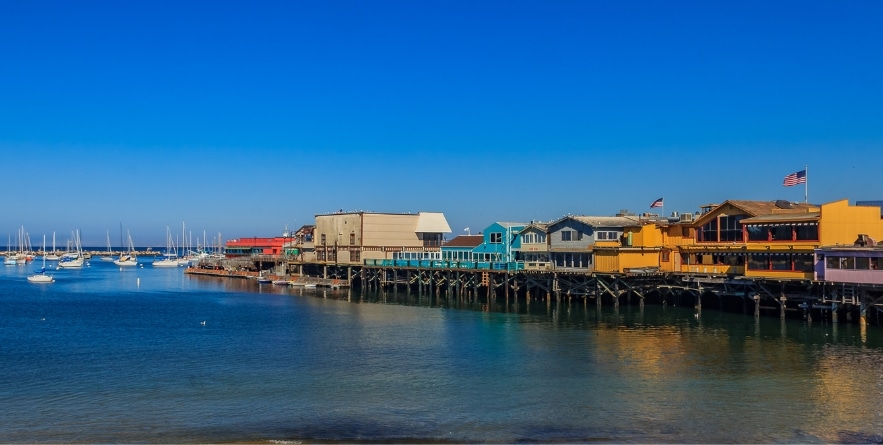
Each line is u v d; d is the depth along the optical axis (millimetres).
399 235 121375
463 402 37469
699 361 46062
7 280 149500
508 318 68812
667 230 77125
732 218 70625
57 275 170375
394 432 32688
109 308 84750
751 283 64250
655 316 66938
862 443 30672
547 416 34844
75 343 56250
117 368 46344
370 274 111375
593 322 64125
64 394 39750
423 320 68562
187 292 110688
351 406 36969
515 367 45406
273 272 143125
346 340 56594
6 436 32469
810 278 60750
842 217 62438
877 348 49281
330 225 125875
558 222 86625
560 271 78875
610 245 79250
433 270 97875
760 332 56219
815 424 33125
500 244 95250
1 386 41562
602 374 43062
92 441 31734
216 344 55312
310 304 87688
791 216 65812
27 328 65438
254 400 38219
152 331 62844
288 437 32094
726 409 35562
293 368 45969
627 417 34500
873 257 55344
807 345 50594
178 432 32906
